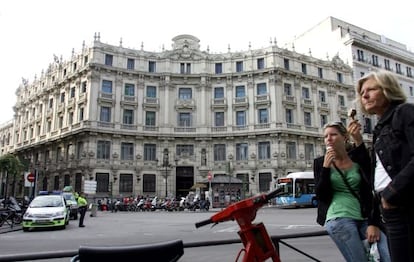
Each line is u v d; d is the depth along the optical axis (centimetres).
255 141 4800
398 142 268
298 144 4875
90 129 4438
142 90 4881
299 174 3731
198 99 4997
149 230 1808
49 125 5503
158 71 5019
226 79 5041
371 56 5931
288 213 2966
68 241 1387
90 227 2017
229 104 4972
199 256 998
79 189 4478
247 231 300
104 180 4466
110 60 4825
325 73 5431
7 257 380
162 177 4700
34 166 5603
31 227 1855
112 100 4672
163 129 4834
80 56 4994
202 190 4388
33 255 389
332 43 6000
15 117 6706
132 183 4603
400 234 252
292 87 5041
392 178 271
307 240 1254
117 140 4622
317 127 5100
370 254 347
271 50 4944
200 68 5088
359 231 360
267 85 4897
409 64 6488
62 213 1909
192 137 4859
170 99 4944
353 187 361
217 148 4916
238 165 4797
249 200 304
